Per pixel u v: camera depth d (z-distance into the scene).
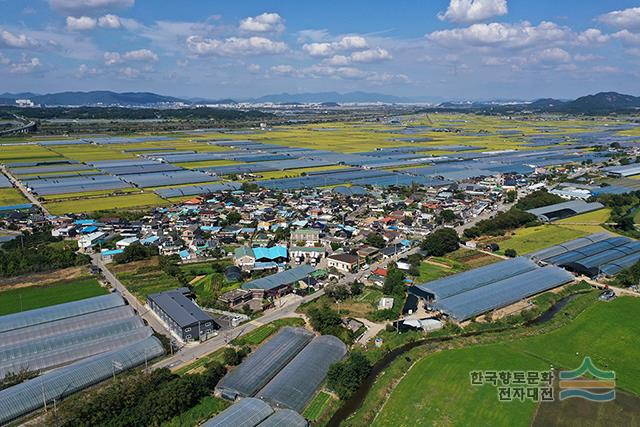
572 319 101.12
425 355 86.50
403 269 126.94
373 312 103.88
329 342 87.00
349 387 74.56
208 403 72.88
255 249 137.88
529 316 102.00
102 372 77.69
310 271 124.50
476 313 102.19
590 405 71.62
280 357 83.75
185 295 110.38
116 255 133.62
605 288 118.06
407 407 71.38
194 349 88.44
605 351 88.06
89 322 94.06
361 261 133.75
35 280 119.62
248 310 103.25
